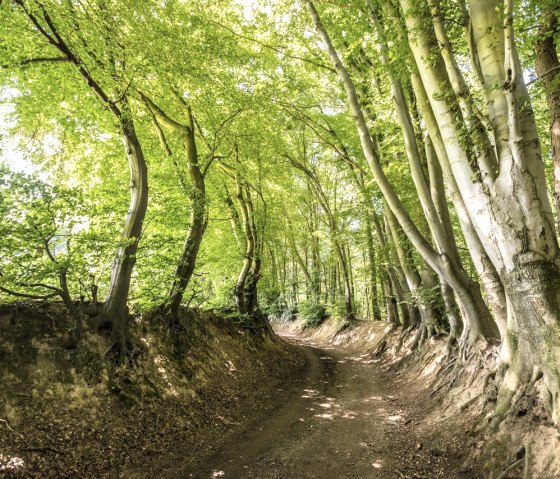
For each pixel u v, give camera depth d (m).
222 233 17.77
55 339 6.98
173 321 10.75
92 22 7.78
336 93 16.14
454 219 14.57
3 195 5.80
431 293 12.85
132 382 7.75
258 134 14.54
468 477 4.98
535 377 5.00
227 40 11.77
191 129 11.59
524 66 8.55
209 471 5.79
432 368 10.70
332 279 31.02
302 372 14.38
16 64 7.34
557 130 5.70
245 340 15.20
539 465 4.21
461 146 5.26
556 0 4.57
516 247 4.66
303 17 12.11
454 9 5.72
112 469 5.50
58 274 6.73
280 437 7.25
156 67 8.99
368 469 5.63
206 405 8.82
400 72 7.05
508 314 5.95
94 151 12.07
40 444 5.36
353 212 17.55
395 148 11.80
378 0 6.93
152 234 9.66
